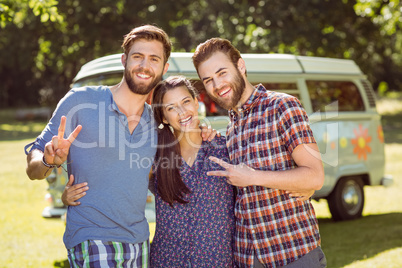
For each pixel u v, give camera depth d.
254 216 2.86
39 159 2.67
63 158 2.59
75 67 25.88
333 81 7.44
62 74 32.38
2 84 39.69
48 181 6.44
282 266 2.82
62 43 22.23
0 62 30.55
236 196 3.04
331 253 5.94
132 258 2.80
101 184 2.76
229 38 17.77
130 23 21.62
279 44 17.38
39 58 28.72
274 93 2.88
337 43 18.70
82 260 2.73
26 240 6.91
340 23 20.78
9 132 25.59
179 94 3.05
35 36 25.44
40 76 36.91
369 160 7.73
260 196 2.84
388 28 10.94
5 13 6.42
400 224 7.36
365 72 24.11
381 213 8.34
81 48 22.11
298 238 2.82
